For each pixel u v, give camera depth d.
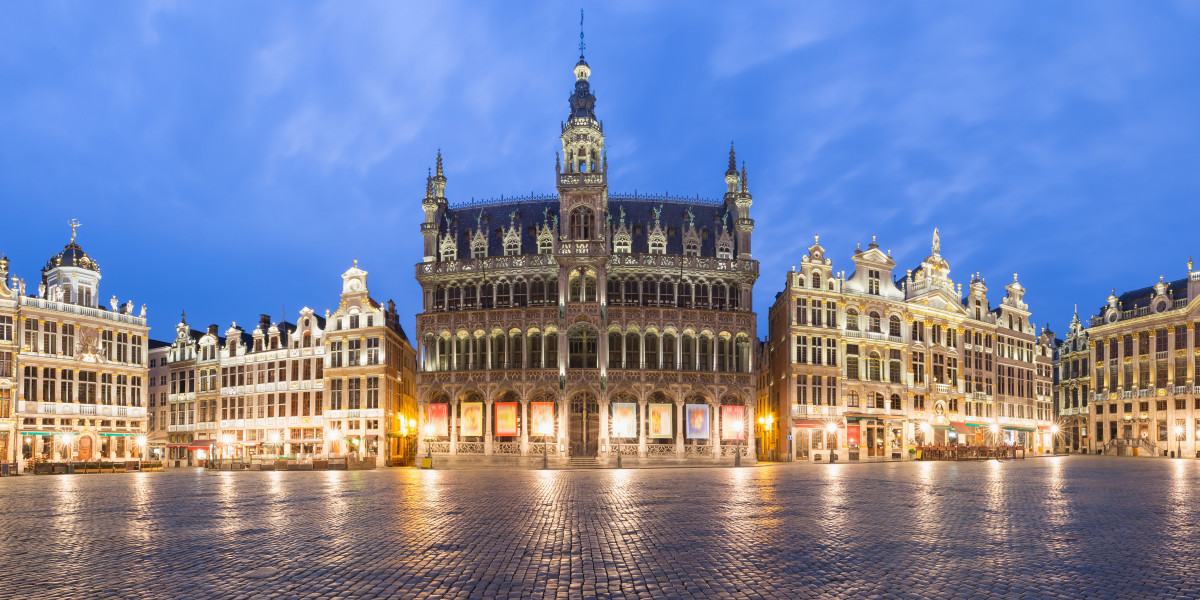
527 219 83.06
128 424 84.81
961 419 92.06
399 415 89.00
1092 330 106.50
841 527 21.39
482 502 29.94
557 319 73.81
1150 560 16.31
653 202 84.12
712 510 26.16
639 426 73.38
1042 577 14.59
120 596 13.34
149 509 27.92
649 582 14.23
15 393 75.19
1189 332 93.62
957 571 15.13
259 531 21.17
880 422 85.06
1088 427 108.75
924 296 89.81
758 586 13.89
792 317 81.88
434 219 82.56
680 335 75.06
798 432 81.00
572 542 18.86
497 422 73.75
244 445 88.12
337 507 28.06
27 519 24.78
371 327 83.81
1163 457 92.25
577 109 79.12
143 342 87.62
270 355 88.81
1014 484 38.75
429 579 14.53
